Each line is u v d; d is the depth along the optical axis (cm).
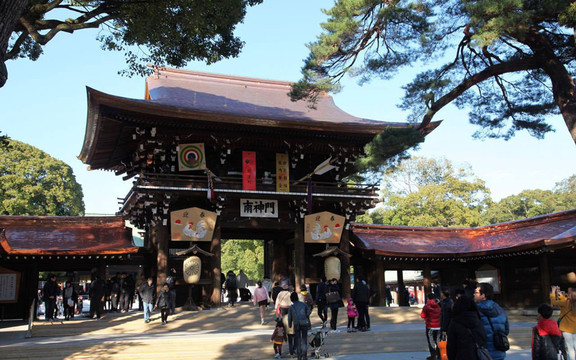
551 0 1667
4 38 964
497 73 2005
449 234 3466
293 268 3164
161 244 2648
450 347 832
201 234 2681
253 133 2855
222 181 2786
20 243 2578
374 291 3064
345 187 3023
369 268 3164
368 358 1666
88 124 2586
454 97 2038
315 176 3166
